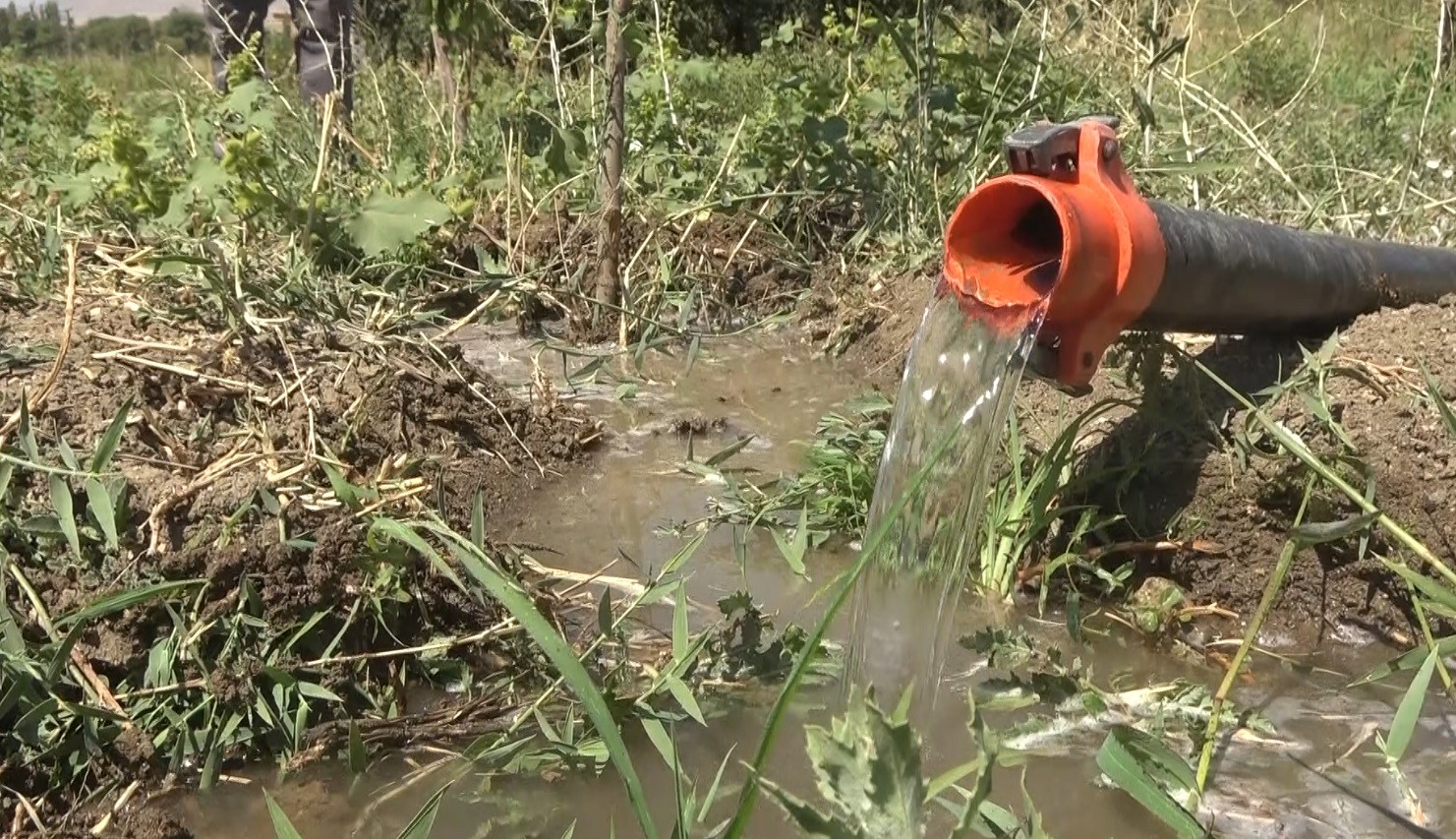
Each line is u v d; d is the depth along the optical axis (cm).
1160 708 198
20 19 1180
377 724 203
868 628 216
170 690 198
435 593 227
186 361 272
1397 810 182
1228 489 243
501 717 208
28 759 186
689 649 207
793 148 480
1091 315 212
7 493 216
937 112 437
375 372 303
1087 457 264
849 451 292
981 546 257
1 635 193
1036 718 204
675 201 466
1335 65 680
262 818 185
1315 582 236
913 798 113
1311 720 207
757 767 135
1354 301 274
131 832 177
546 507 296
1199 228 232
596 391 372
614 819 184
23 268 330
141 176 363
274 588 212
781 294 453
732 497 293
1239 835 176
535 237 450
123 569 209
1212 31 685
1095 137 216
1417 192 436
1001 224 228
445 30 484
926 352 229
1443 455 229
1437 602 210
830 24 554
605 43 478
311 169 450
